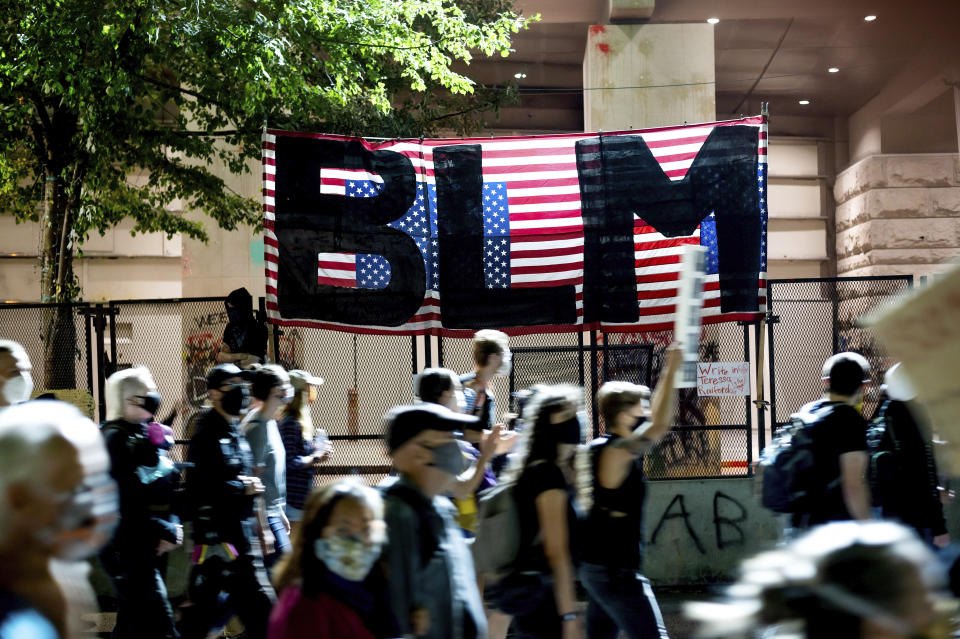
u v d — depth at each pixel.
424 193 9.33
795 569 1.15
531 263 9.27
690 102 17.64
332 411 9.20
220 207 15.21
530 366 9.14
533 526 4.23
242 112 13.49
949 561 2.32
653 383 9.09
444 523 3.62
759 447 8.98
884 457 5.65
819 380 9.00
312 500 3.26
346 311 9.16
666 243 9.26
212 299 9.05
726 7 18.30
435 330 9.21
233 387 5.66
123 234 22.91
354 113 14.70
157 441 5.71
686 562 8.79
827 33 21.14
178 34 10.89
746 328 9.09
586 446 4.82
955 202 23.61
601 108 17.64
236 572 5.50
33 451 1.69
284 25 11.61
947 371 0.99
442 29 13.01
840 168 27.09
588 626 4.98
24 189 15.31
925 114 24.50
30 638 1.57
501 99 18.67
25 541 1.68
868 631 1.10
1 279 22.52
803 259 26.86
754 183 9.27
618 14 17.55
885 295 8.91
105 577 8.19
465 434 5.72
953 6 19.06
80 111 11.62
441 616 3.51
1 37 11.39
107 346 9.81
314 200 9.20
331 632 3.16
